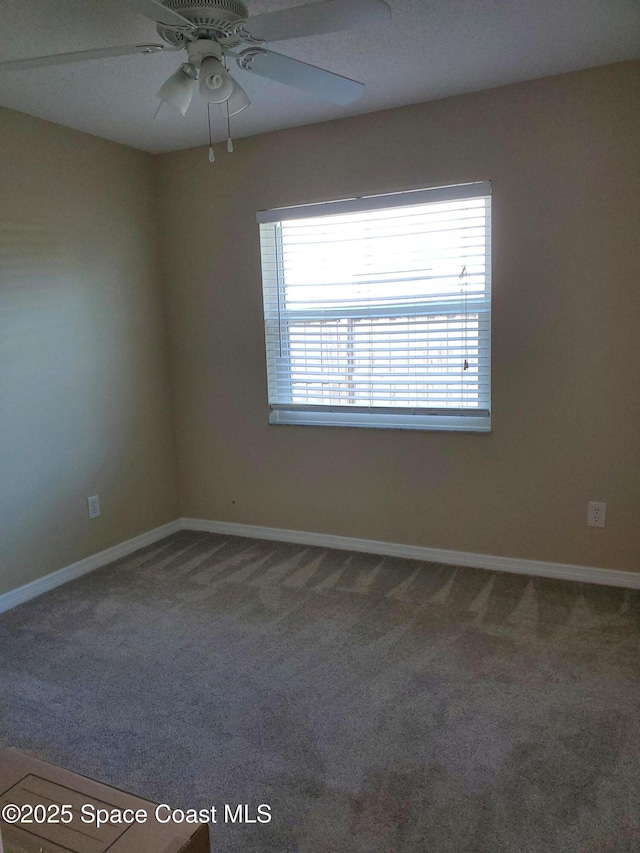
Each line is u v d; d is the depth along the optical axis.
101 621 2.64
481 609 2.63
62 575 3.06
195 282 3.54
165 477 3.73
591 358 2.71
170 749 1.82
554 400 2.80
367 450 3.25
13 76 2.34
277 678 2.17
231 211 3.36
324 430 3.34
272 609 2.70
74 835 1.19
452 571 3.04
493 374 2.89
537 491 2.90
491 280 2.84
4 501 2.78
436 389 3.09
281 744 1.83
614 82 2.49
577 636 2.38
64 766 1.76
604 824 1.51
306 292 3.30
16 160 2.75
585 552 2.85
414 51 2.27
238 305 3.45
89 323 3.16
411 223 2.99
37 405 2.91
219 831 1.52
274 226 3.32
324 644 2.38
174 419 3.77
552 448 2.84
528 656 2.25
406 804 1.59
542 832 1.49
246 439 3.57
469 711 1.95
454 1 1.90
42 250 2.89
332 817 1.56
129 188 3.36
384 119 2.91
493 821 1.53
